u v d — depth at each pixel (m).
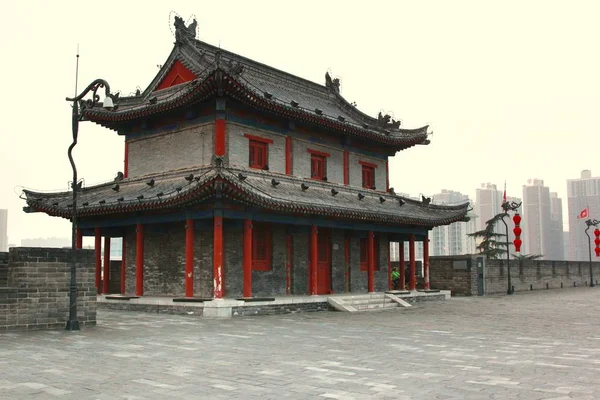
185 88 36.78
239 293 36.31
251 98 35.31
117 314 33.22
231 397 12.65
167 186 36.28
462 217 50.22
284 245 39.56
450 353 18.86
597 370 15.80
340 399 12.45
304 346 20.55
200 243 36.59
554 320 30.62
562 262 73.81
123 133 42.16
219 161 31.61
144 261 39.50
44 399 12.47
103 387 13.64
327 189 42.19
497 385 13.83
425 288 49.47
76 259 26.33
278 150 39.81
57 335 23.36
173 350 19.50
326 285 42.62
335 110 48.50
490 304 43.31
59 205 40.09
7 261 26.70
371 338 22.80
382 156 49.81
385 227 44.72
